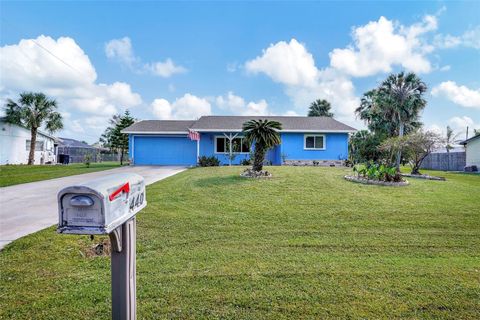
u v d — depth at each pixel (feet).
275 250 13.32
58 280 10.12
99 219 4.78
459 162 76.54
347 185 29.37
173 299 8.80
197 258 12.23
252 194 25.35
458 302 8.76
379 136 76.18
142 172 46.62
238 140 64.34
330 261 12.00
